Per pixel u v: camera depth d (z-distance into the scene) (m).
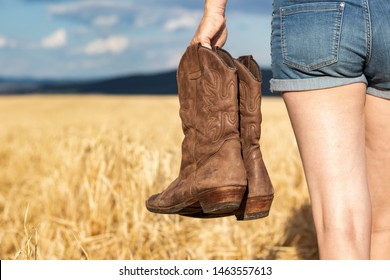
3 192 9.38
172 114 45.72
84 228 6.27
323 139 2.62
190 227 6.56
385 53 2.59
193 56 3.03
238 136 2.94
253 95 3.04
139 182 6.54
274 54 2.77
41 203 7.43
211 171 2.90
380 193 3.26
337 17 2.57
